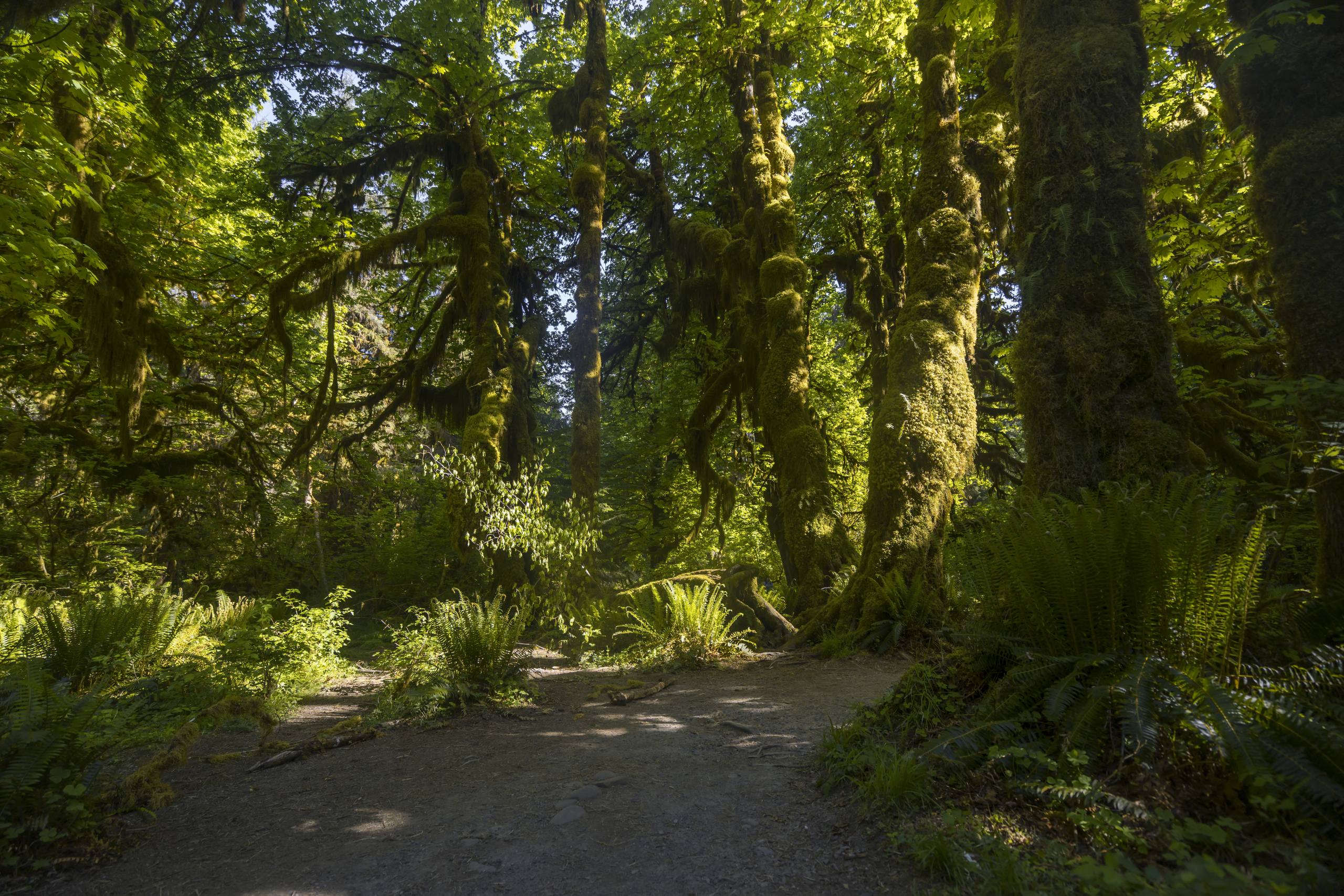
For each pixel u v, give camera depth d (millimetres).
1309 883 2295
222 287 16688
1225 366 8578
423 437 23203
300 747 5570
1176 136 10539
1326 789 2615
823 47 14992
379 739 5914
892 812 3463
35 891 3178
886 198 16281
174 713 6371
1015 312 15375
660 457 20234
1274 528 3803
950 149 10500
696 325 19547
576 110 18078
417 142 17828
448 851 3531
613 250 23234
